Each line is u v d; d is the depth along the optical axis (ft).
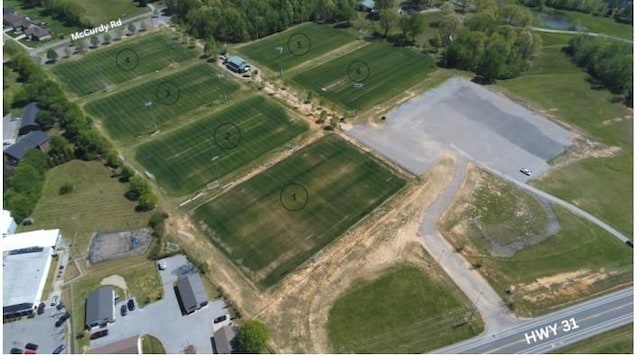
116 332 262.67
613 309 272.92
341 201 343.26
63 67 504.43
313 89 466.29
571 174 365.81
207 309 274.57
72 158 379.14
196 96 455.63
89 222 326.65
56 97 419.33
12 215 317.83
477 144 394.73
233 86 469.57
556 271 294.25
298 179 361.92
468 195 346.74
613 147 392.88
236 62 492.95
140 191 334.44
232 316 271.28
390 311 273.13
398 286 285.64
